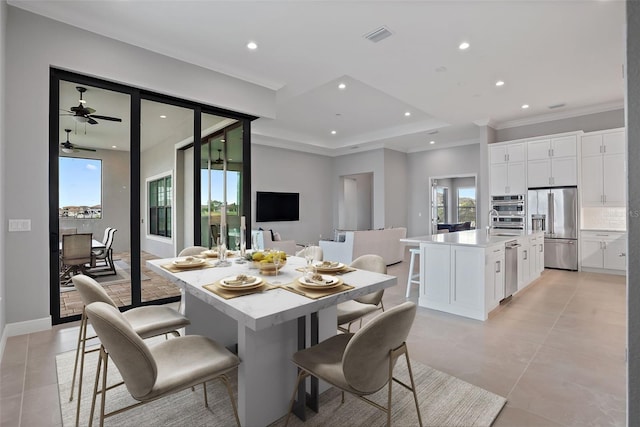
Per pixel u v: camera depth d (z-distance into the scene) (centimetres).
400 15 300
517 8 291
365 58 383
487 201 659
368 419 178
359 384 135
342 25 317
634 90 76
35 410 184
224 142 485
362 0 279
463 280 347
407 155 962
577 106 568
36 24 287
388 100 586
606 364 240
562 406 191
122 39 329
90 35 313
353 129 797
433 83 461
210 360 158
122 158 666
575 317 342
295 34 332
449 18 306
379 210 894
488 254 342
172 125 500
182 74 373
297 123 740
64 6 288
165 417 180
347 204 1060
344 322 221
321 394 203
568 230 578
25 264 284
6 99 274
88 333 288
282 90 479
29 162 285
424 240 381
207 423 175
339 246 584
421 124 738
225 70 404
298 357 161
